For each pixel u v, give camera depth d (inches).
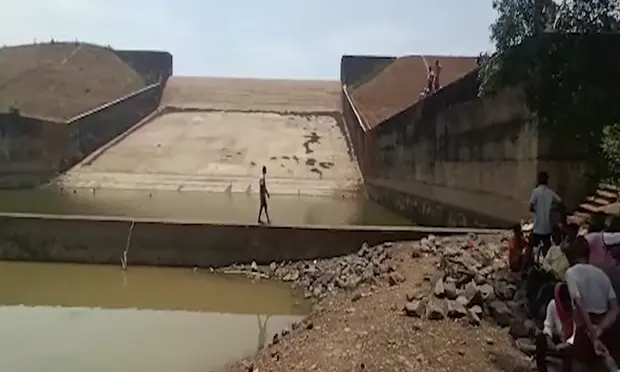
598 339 206.8
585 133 538.9
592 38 541.3
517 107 592.1
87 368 355.6
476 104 707.4
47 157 1293.1
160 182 1238.3
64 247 643.5
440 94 836.0
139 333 432.1
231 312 493.0
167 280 586.6
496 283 375.6
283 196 1163.3
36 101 1552.7
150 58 2142.0
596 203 508.4
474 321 335.9
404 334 323.9
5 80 1711.4
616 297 222.1
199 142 1518.2
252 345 400.8
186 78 2137.1
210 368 355.6
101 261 637.9
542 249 377.1
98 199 1067.9
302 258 620.7
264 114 1790.1
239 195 1151.0
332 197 1181.1
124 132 1616.6
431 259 487.8
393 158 1056.2
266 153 1440.7
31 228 645.9
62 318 474.6
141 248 636.1
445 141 812.6
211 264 628.7
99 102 1641.2
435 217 845.2
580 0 549.6
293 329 409.1
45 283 577.3
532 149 557.0
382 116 1417.3
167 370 352.5
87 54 2030.0
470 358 291.3
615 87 538.3
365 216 948.0
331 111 1836.9
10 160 1202.6
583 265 226.1
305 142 1530.5
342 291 499.5
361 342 323.9
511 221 605.6
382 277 486.0
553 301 242.7
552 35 545.3
